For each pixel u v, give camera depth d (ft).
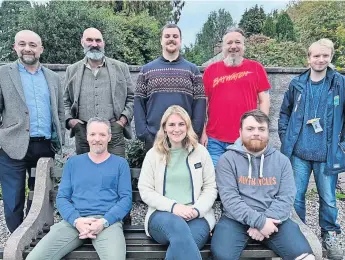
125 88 11.74
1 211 15.21
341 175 18.67
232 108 11.18
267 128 9.33
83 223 8.63
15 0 56.85
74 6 34.99
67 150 18.60
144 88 11.07
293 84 11.16
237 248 8.54
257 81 11.37
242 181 9.32
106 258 8.18
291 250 8.28
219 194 9.38
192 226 8.73
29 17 33.78
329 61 10.45
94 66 11.52
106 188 9.41
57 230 8.66
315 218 14.69
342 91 10.50
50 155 11.51
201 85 11.10
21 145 10.72
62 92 11.74
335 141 10.56
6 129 10.78
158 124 10.76
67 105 11.75
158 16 57.41
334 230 11.32
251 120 9.26
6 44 41.83
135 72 18.01
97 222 8.64
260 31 60.34
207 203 9.11
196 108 11.01
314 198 16.70
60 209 9.12
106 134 9.51
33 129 10.89
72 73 11.66
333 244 11.27
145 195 9.23
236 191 9.26
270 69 18.69
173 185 9.36
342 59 30.25
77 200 9.32
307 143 10.80
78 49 33.81
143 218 14.70
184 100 10.79
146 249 8.73
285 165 9.39
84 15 34.53
